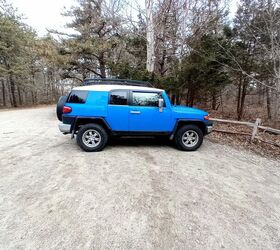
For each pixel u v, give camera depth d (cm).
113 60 1380
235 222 255
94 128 500
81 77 1658
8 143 578
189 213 269
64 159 451
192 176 386
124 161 448
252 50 1125
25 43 2078
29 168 398
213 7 1169
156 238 220
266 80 1210
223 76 1002
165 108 522
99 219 248
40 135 688
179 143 535
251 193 334
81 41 1377
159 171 401
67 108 491
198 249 207
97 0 1444
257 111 1681
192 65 900
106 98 502
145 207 278
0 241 207
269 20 856
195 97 1170
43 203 279
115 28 1352
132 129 517
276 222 260
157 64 1259
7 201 282
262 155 558
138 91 516
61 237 216
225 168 438
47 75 3338
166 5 1044
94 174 377
